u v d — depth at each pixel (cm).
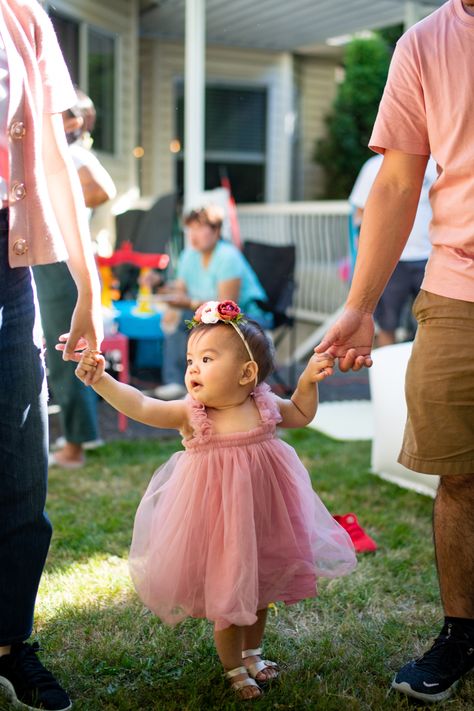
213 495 209
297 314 936
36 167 198
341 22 1054
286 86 1228
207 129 1185
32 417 209
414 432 225
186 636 253
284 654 240
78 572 300
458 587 224
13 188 195
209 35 1118
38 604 271
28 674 211
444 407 217
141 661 236
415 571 308
